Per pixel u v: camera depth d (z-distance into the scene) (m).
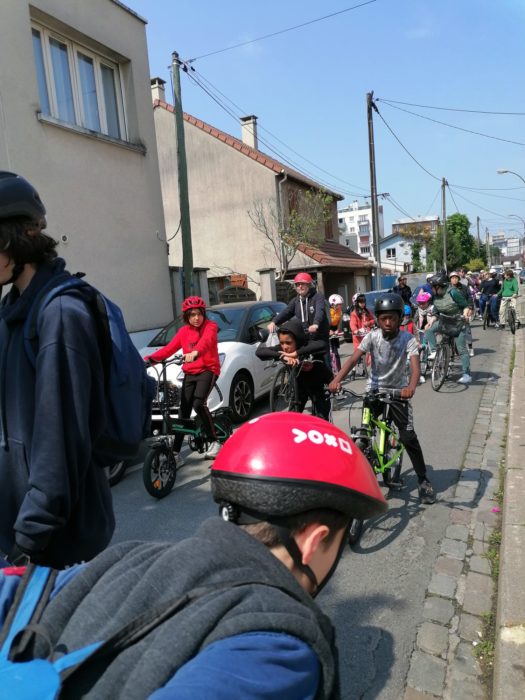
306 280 6.57
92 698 0.74
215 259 21.92
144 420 1.87
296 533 0.95
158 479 4.82
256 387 7.50
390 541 3.86
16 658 0.83
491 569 3.46
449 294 8.65
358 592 3.24
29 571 1.05
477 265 63.44
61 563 1.59
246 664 0.70
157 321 10.96
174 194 22.41
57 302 1.56
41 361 1.50
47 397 1.47
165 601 0.82
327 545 1.00
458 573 3.42
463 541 3.83
